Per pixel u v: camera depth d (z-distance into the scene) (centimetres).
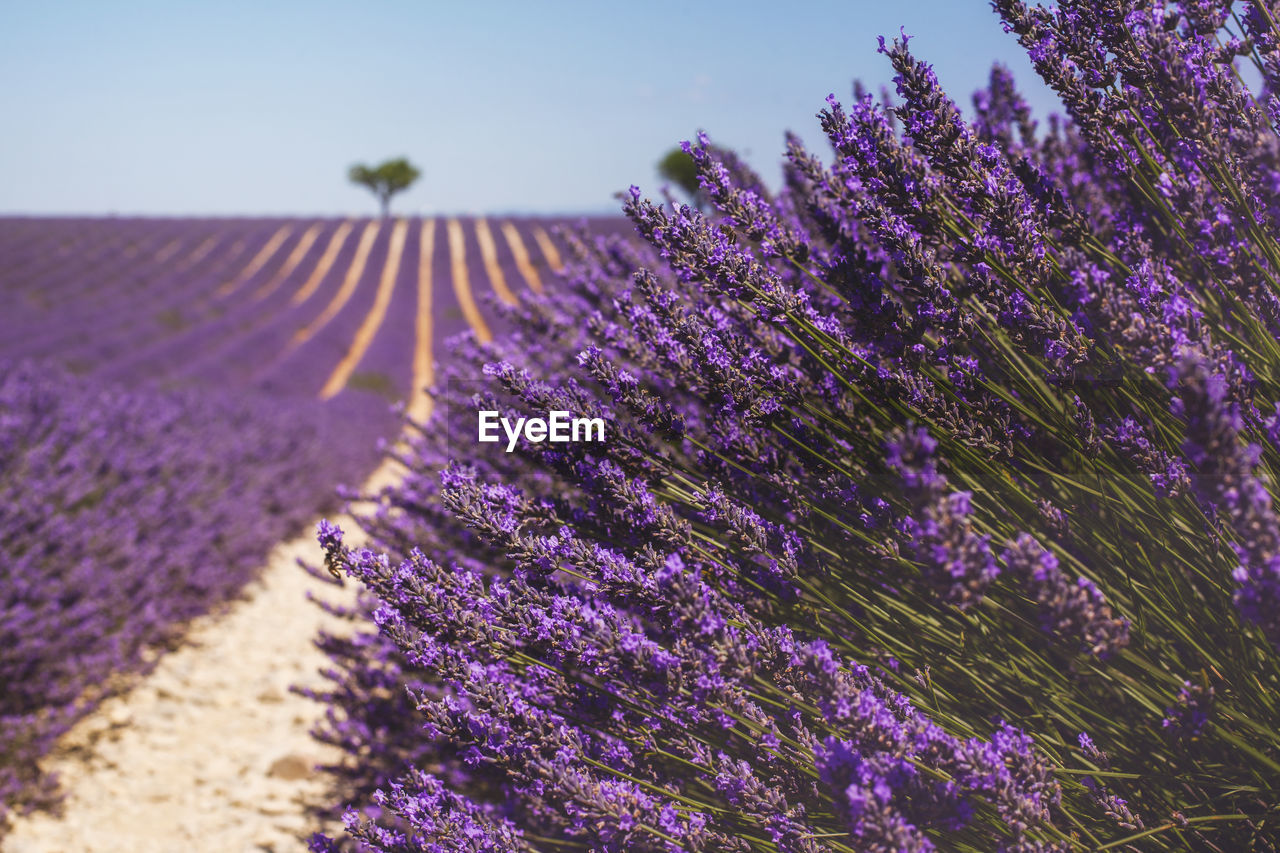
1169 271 128
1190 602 117
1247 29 120
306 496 827
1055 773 105
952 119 119
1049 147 194
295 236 4306
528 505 127
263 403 1063
